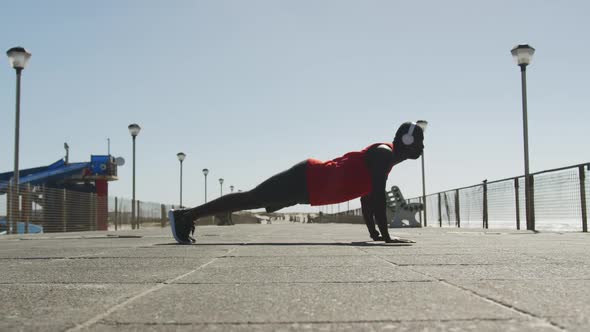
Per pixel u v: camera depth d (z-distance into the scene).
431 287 3.52
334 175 8.44
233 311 2.78
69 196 24.50
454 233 13.36
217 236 12.83
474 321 2.47
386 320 2.51
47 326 2.47
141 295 3.30
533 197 15.75
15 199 18.12
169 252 6.73
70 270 4.71
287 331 2.32
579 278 3.92
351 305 2.90
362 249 6.98
